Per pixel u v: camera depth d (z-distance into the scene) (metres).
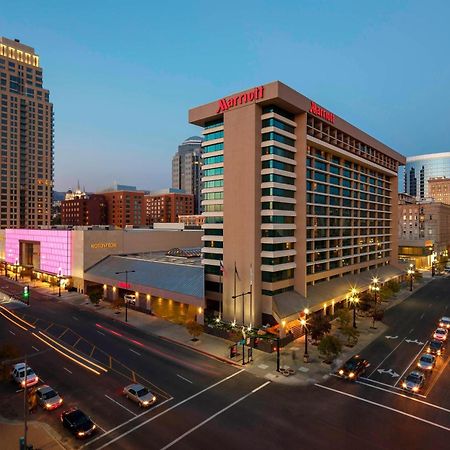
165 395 33.44
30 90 170.62
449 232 164.75
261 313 52.94
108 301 72.88
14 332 52.28
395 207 98.31
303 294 56.75
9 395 33.50
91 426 27.20
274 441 26.41
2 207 161.00
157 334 51.50
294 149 56.34
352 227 75.69
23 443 24.36
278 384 35.91
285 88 50.56
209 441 26.41
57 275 87.31
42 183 173.88
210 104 57.38
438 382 36.53
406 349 45.91
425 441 26.62
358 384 35.97
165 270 67.94
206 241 59.53
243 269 52.50
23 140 168.25
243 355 40.94
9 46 165.50
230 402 32.19
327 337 41.38
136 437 26.89
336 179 69.56
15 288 87.56
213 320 53.81
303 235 56.59
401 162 99.94
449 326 54.56
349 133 69.38
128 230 93.31
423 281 99.25
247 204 52.19
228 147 54.91
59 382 36.09
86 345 46.94
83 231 81.25
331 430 27.91
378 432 27.67
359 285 71.19
